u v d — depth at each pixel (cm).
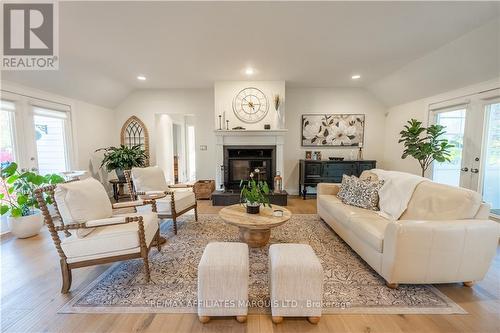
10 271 207
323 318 152
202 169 527
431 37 268
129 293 176
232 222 228
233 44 284
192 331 142
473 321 149
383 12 218
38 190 169
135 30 247
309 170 478
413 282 175
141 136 521
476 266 173
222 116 459
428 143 338
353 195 284
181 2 200
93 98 441
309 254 156
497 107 289
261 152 470
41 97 342
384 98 486
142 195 292
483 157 304
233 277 144
